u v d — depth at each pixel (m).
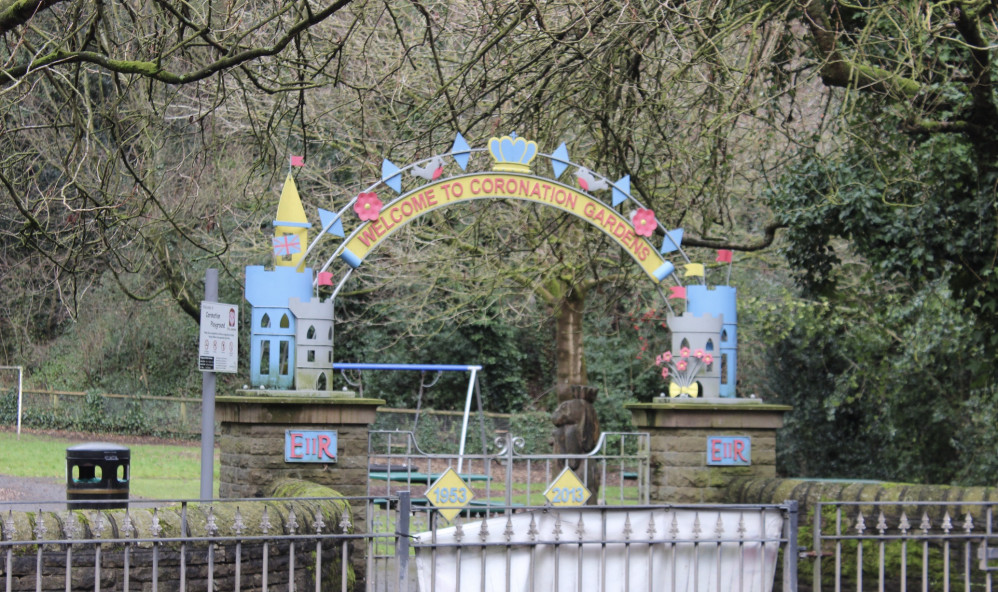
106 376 24.34
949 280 10.53
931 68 9.35
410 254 15.59
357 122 15.42
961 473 14.12
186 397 24.17
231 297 22.67
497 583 6.20
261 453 9.14
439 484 9.29
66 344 24.66
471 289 16.91
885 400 15.65
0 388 23.67
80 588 5.91
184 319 24.42
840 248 15.73
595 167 11.89
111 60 7.20
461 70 9.08
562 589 6.24
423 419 22.70
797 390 18.14
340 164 17.48
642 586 6.37
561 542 6.09
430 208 9.91
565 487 9.66
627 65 10.30
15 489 13.78
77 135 8.13
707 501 10.38
